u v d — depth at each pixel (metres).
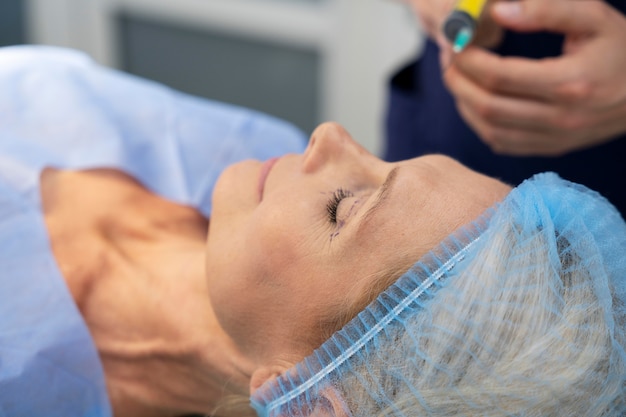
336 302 0.80
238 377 0.94
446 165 0.87
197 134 1.31
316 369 0.80
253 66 2.49
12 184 1.10
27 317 0.99
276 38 2.40
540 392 0.70
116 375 1.03
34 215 1.08
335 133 0.91
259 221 0.85
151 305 1.00
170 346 0.98
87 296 1.04
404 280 0.77
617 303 0.75
